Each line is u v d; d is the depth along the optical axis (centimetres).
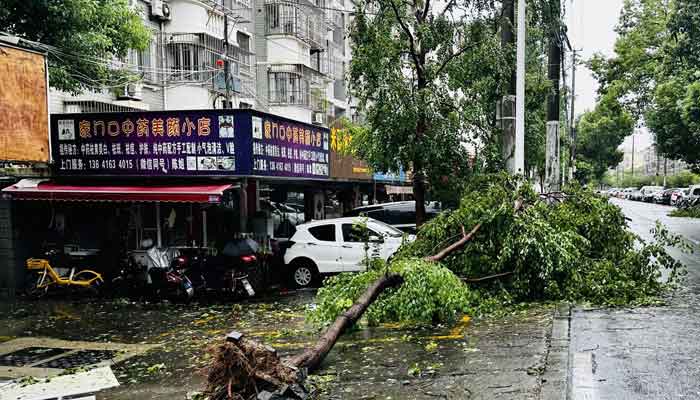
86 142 1277
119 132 1258
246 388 506
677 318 774
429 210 1673
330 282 838
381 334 781
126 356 787
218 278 1213
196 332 922
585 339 680
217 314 1066
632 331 709
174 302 1204
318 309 780
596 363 587
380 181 2206
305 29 2798
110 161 1266
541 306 884
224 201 1362
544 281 917
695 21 1911
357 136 1491
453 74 1284
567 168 4084
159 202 1282
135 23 1429
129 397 593
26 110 842
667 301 895
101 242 1355
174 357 764
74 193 1197
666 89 2816
